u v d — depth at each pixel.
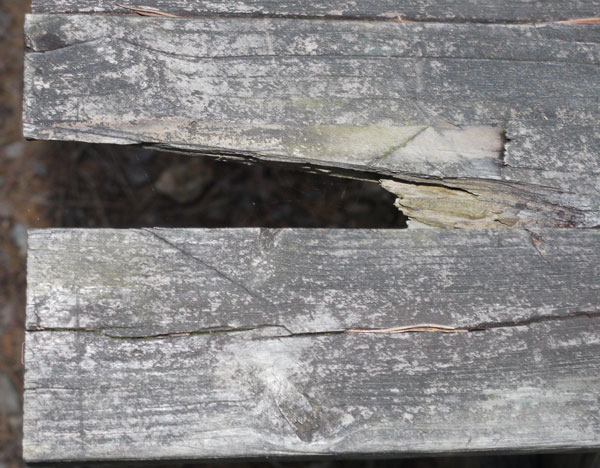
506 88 2.00
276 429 1.96
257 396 1.96
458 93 1.99
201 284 1.96
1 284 2.77
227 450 1.96
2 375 2.66
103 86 1.97
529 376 1.97
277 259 1.97
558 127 2.00
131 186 2.82
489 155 1.99
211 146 1.98
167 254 1.97
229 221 2.71
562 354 1.97
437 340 1.97
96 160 2.86
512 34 2.01
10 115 2.96
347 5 2.00
